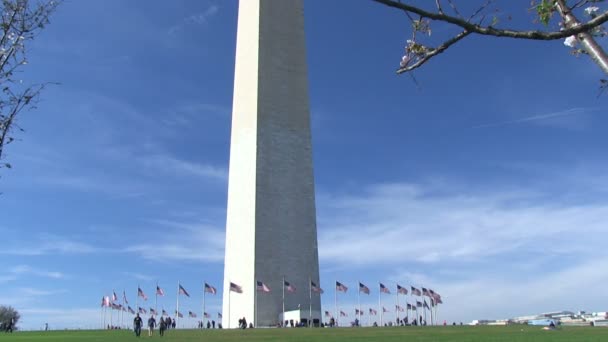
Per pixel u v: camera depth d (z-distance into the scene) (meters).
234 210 61.75
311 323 57.25
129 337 38.78
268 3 62.97
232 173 63.25
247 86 62.69
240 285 58.72
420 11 4.05
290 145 61.47
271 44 62.31
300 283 58.91
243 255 59.09
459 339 30.94
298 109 62.59
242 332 44.28
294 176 61.03
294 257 59.28
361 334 38.38
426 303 67.06
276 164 60.28
